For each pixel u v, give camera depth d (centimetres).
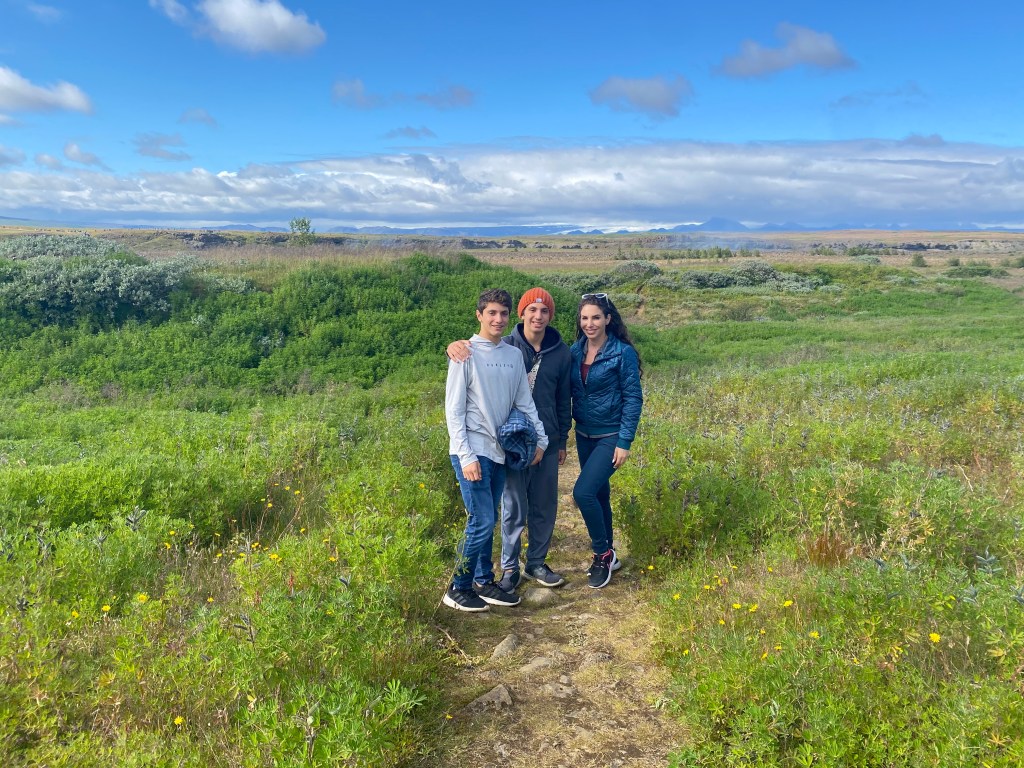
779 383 1172
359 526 405
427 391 1389
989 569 316
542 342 434
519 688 323
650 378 1440
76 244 2109
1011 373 1234
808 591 337
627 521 472
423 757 272
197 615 310
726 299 3328
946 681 265
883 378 1262
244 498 554
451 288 2142
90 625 321
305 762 223
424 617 388
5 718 250
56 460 769
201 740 255
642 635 371
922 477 492
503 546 438
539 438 410
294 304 1867
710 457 622
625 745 280
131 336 1669
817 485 448
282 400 1402
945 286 3762
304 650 287
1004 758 210
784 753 248
